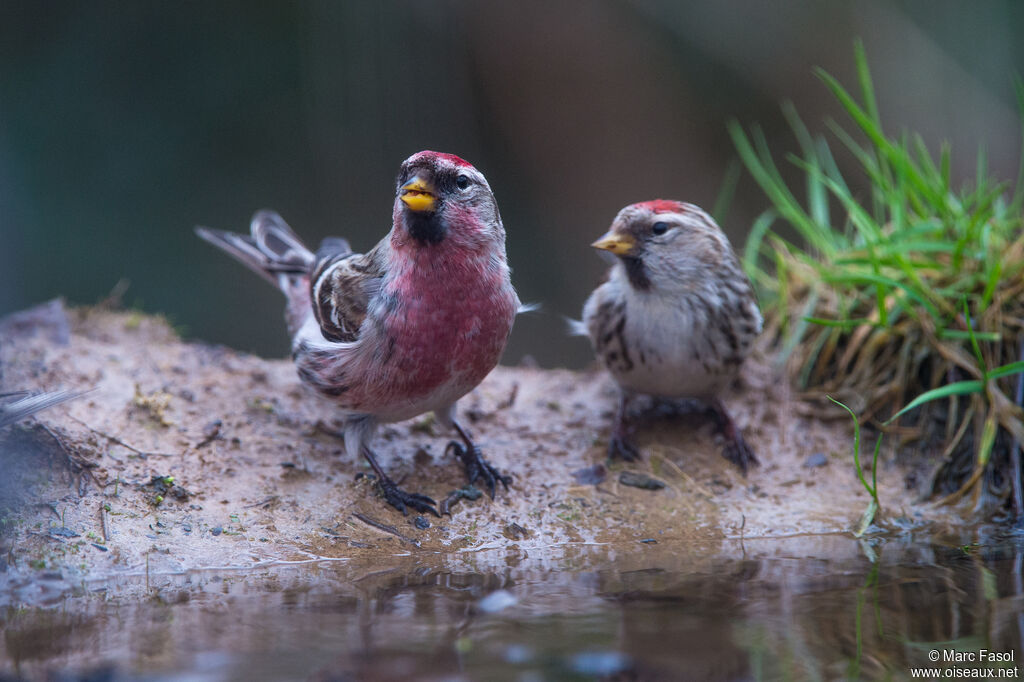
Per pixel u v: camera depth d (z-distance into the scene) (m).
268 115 18.66
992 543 7.25
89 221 17.70
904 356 8.85
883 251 9.45
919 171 11.23
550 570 6.62
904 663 4.98
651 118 20.20
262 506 7.36
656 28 19.95
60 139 17.64
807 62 19.56
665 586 6.22
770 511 7.86
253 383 9.02
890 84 19.28
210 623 5.57
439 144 19.69
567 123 20.22
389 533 7.24
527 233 20.70
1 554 6.46
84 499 7.08
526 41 19.78
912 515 7.88
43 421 7.69
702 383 8.51
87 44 17.77
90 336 9.86
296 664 4.95
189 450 7.84
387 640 5.27
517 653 5.07
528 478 8.10
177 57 18.23
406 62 19.22
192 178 18.33
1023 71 19.30
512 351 18.94
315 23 18.64
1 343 9.11
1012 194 17.44
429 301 6.97
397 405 7.34
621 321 8.38
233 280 18.27
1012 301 8.80
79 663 5.02
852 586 6.21
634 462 8.41
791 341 9.35
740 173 20.17
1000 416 8.20
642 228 8.15
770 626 5.46
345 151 19.00
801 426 8.92
